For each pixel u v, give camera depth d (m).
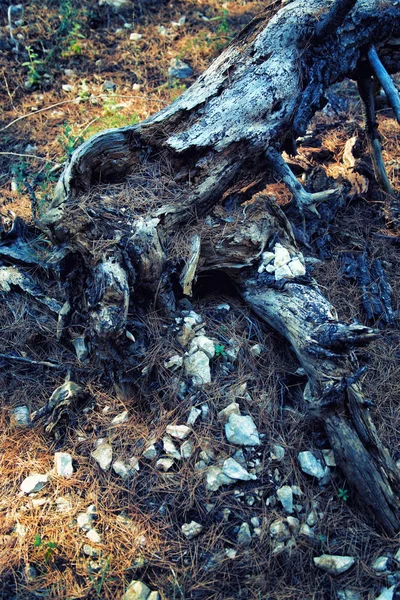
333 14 1.45
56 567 1.15
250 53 1.55
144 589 1.12
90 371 1.41
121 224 1.38
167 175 1.50
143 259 1.34
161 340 1.39
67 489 1.25
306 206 1.54
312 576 1.16
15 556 1.16
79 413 1.36
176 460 1.28
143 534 1.19
